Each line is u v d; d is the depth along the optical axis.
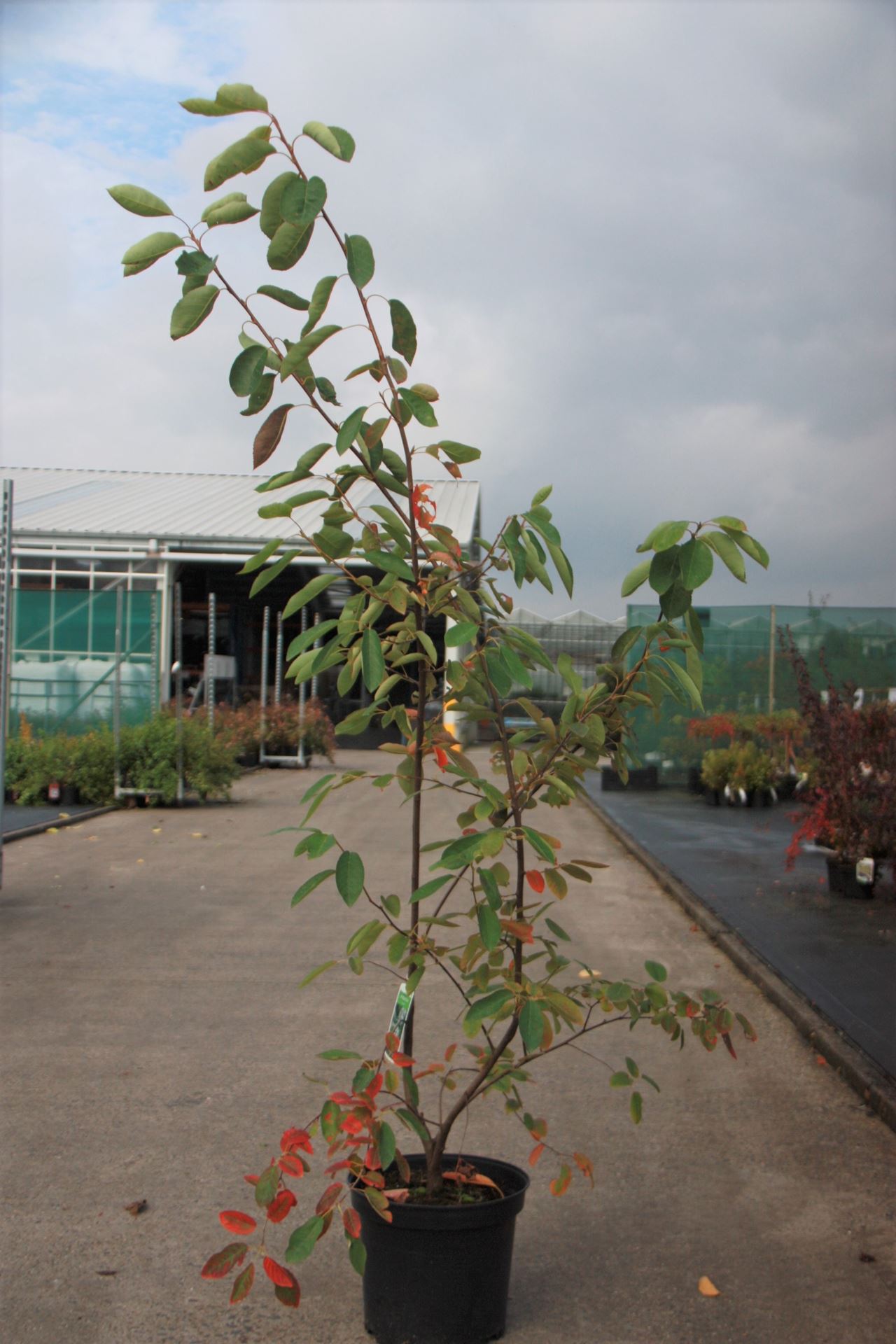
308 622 38.31
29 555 29.77
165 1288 3.12
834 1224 3.61
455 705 2.95
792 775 18.66
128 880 10.12
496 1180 3.03
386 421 2.55
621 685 2.90
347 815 15.97
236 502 36.91
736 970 7.07
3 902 8.95
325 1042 5.41
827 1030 5.56
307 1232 2.33
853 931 8.02
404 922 8.38
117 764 16.12
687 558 2.52
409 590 2.65
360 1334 2.90
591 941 7.90
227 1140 4.18
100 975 6.70
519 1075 2.93
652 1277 3.25
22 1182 3.80
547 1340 2.89
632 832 14.37
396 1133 4.30
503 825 2.91
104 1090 4.72
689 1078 5.04
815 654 20.50
